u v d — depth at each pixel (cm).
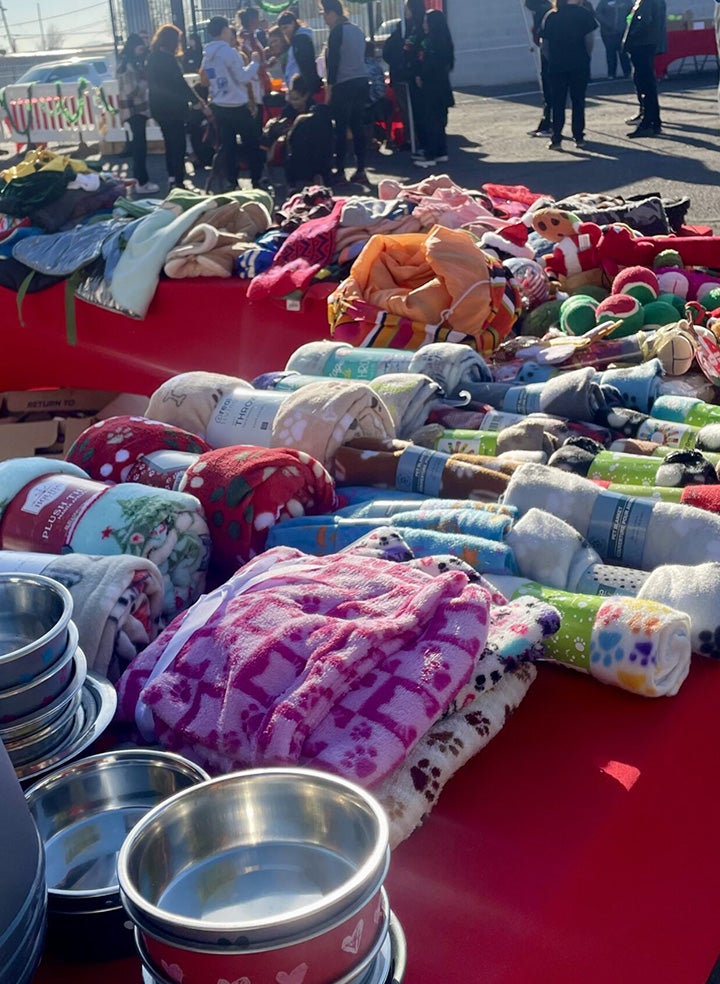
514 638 139
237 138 1050
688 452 200
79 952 100
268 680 125
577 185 925
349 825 90
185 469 201
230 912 88
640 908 132
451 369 259
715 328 318
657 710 145
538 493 182
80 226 476
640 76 1148
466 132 1331
